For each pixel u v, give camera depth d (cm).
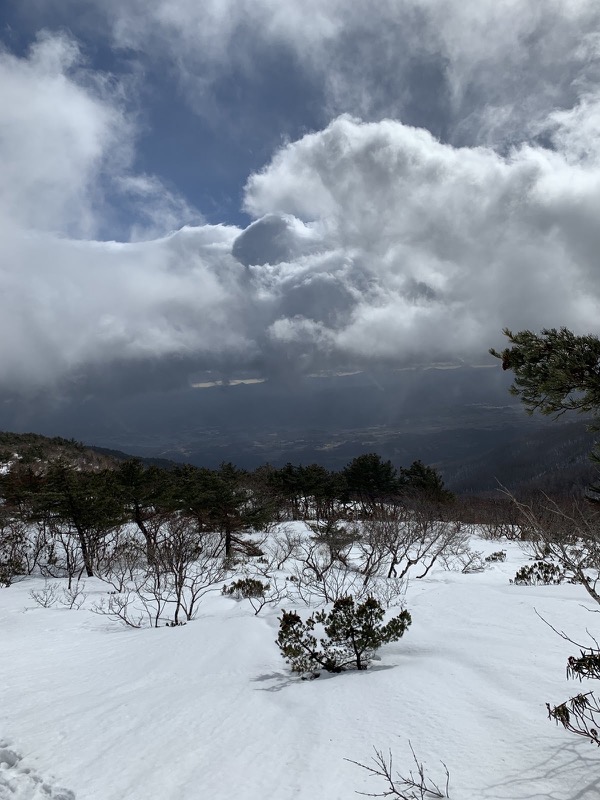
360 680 612
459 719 441
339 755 403
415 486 4303
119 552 2698
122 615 1438
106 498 2580
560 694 471
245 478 4209
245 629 1016
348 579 1848
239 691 620
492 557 2441
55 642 1130
